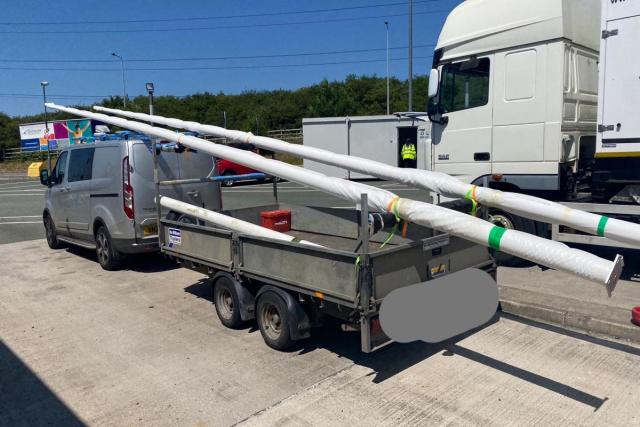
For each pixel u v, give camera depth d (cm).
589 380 388
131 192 714
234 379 413
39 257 905
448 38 720
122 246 737
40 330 542
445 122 732
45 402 390
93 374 434
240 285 495
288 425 343
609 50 563
